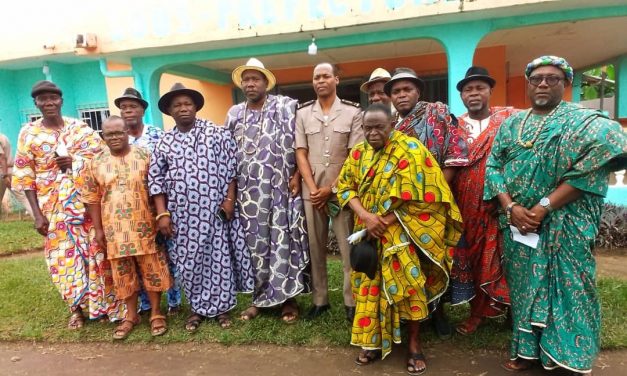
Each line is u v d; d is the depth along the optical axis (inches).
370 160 105.5
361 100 381.7
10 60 352.2
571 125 90.8
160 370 114.4
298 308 142.9
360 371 108.0
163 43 269.4
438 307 123.2
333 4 244.1
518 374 103.3
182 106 128.5
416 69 352.5
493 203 107.4
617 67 378.6
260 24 255.3
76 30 316.8
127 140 129.9
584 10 234.8
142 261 131.2
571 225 93.3
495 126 116.3
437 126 112.8
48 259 142.0
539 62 94.2
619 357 108.0
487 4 222.1
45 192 139.6
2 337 136.9
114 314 140.1
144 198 129.4
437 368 107.4
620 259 190.2
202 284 134.5
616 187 236.1
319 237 134.8
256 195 133.3
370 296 106.0
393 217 102.0
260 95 134.3
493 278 114.5
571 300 93.4
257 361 115.9
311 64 371.2
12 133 402.9
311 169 129.8
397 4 235.0
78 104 399.9
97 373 115.0
